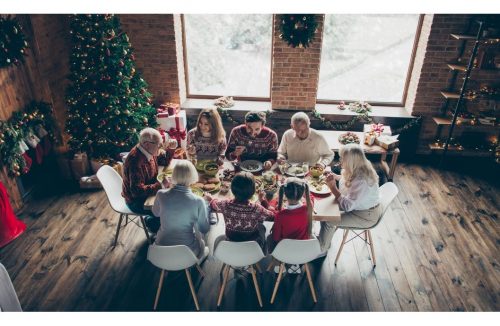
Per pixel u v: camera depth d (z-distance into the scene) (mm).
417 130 5922
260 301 3529
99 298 3627
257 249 3094
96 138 5066
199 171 3818
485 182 5457
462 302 3621
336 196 3467
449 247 4270
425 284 3805
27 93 4746
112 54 4777
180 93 6109
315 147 4176
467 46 5387
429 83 5668
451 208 4910
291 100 5977
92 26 4645
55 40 5137
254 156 4086
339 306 3572
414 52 5828
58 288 3717
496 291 3740
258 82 6254
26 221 4578
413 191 5242
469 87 5664
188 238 3303
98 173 3787
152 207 3254
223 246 3072
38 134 4750
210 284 3768
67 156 5324
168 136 5551
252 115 3873
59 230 4453
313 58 5637
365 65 6004
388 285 3791
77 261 4027
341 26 5734
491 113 5699
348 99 6293
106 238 4344
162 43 5695
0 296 2586
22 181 4949
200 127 4027
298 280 3820
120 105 5027
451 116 5777
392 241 4340
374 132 5402
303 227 3129
